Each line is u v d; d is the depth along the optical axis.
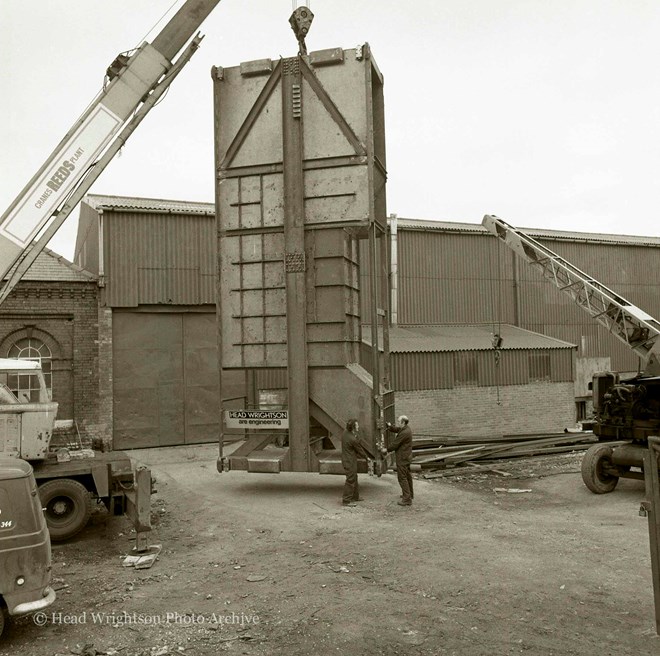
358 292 15.22
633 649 6.25
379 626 6.84
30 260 11.48
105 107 11.99
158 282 20.33
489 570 8.64
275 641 6.52
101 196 22.11
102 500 11.99
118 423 19.67
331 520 11.63
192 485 15.22
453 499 13.41
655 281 32.22
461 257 27.62
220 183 14.62
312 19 14.12
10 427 10.58
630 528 10.95
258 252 14.39
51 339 18.94
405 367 22.27
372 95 14.98
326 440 15.92
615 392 14.15
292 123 14.06
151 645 6.47
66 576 8.75
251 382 21.27
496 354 23.92
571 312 29.78
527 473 16.27
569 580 8.22
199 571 8.88
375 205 14.98
